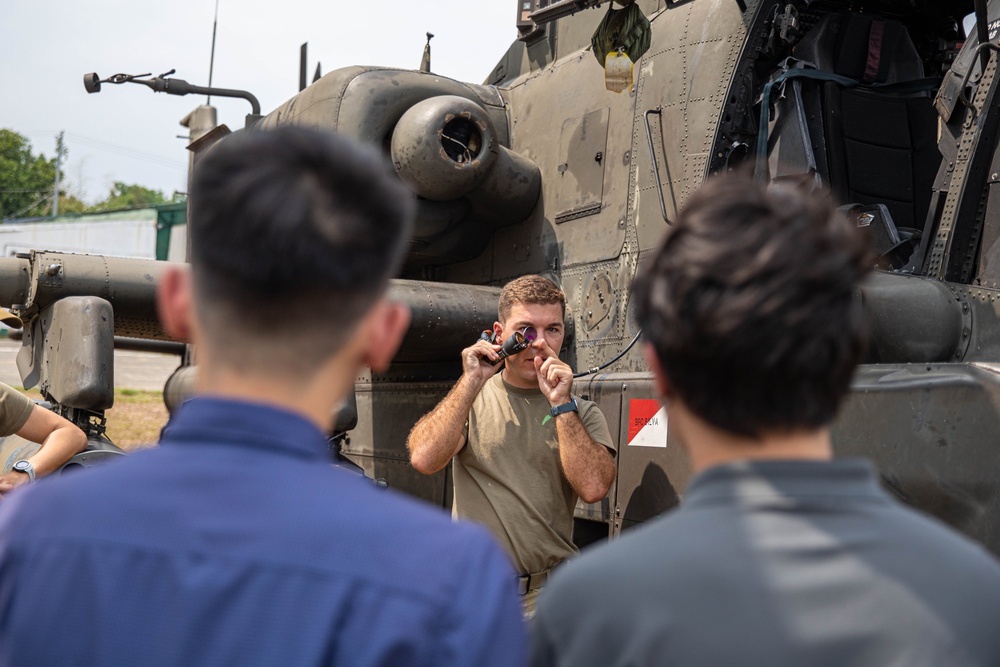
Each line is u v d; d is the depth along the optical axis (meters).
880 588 1.03
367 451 5.69
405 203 1.15
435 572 1.01
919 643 1.01
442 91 5.32
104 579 0.99
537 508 3.18
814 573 1.04
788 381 1.10
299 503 1.02
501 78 5.91
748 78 4.10
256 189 1.06
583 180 4.80
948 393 2.66
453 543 1.04
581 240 4.76
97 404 4.58
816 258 1.10
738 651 1.02
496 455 3.22
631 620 1.07
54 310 4.78
